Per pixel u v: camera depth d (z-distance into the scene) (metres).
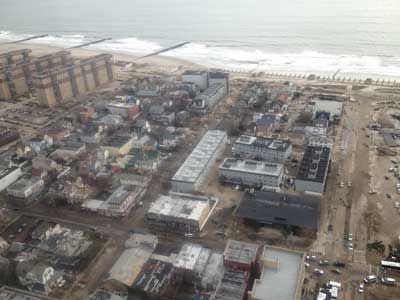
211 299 121.56
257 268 131.88
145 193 193.62
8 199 196.50
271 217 164.38
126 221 174.38
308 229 159.00
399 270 137.38
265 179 189.12
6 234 169.62
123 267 145.12
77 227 172.12
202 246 150.00
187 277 137.62
